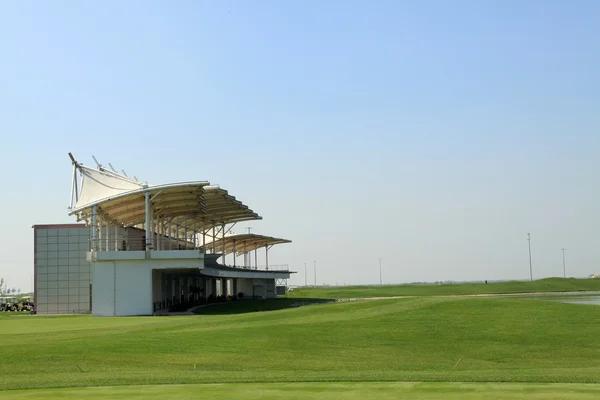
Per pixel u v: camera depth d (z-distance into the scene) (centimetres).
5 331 3484
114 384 1698
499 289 14338
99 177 6278
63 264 7506
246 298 10944
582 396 1493
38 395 1523
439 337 3156
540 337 3183
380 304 4309
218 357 2469
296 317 3869
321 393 1543
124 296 5781
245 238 11238
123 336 2852
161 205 7038
